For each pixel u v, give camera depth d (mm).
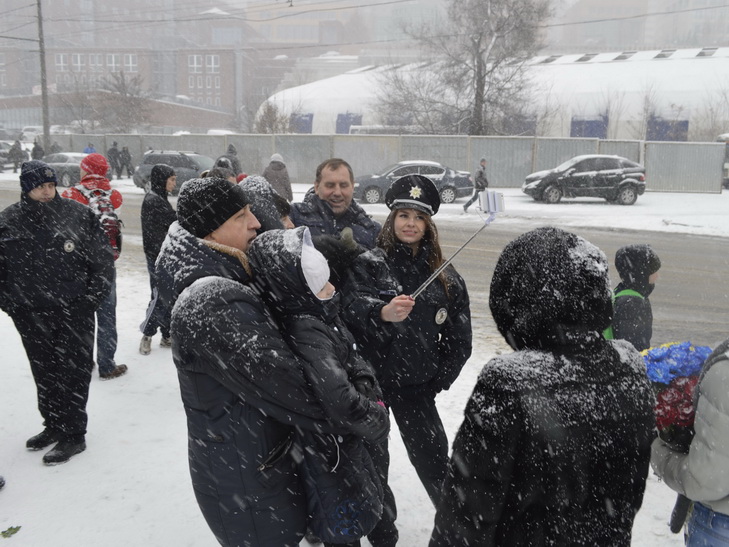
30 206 3727
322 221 3650
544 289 1560
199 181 2178
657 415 2029
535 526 1538
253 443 2061
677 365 2123
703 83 38594
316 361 2047
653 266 3477
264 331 1999
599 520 1562
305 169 29922
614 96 39000
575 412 1513
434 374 3064
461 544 1568
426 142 28406
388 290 2961
